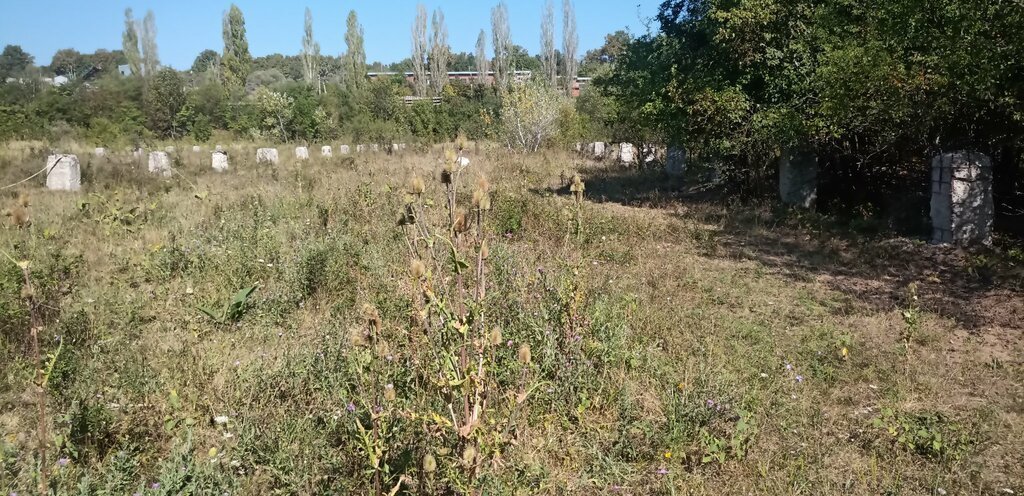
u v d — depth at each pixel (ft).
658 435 12.25
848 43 30.73
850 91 29.76
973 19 25.11
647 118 44.88
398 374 12.21
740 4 35.86
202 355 15.44
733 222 34.19
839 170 37.76
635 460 11.92
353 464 10.98
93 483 10.05
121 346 15.92
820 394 14.42
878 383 14.93
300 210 32.24
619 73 50.80
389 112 109.29
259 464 11.12
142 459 11.16
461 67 279.49
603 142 81.87
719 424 12.60
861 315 19.48
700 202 40.91
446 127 104.68
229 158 64.85
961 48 25.44
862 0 32.68
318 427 12.10
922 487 11.07
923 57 27.55
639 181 53.06
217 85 108.99
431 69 186.29
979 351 16.67
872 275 24.07
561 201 39.78
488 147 82.89
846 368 15.66
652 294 20.93
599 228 30.19
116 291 19.99
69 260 21.67
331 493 10.17
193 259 22.57
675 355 16.10
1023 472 11.48
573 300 15.44
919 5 27.22
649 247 27.86
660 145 63.82
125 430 11.89
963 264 24.43
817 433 12.60
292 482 10.49
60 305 17.90
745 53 35.88
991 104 26.25
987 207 26.30
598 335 15.49
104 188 40.63
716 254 27.32
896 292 21.88
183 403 13.12
